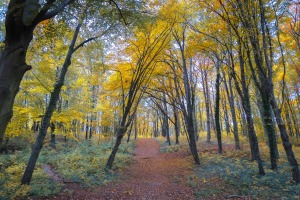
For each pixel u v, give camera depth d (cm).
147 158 1802
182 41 1402
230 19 928
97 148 1856
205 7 977
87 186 871
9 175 862
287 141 838
